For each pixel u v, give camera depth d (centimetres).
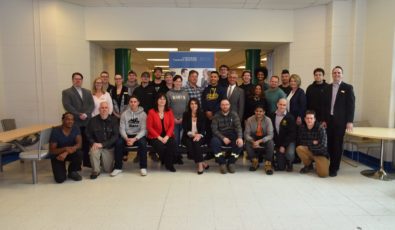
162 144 444
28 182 405
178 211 307
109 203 329
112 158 448
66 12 589
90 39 621
